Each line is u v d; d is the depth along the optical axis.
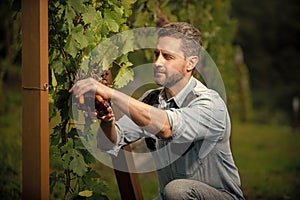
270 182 8.88
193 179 4.38
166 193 4.25
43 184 4.00
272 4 33.56
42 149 3.97
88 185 4.46
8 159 8.34
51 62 4.26
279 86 32.00
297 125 20.19
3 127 11.55
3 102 13.59
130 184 4.76
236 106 19.25
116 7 4.50
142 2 6.34
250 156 11.76
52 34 4.29
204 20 7.91
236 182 4.42
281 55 33.25
